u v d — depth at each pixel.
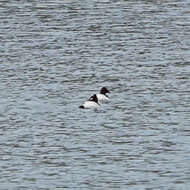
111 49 74.38
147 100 57.91
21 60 70.69
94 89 61.09
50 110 55.81
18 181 42.97
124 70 66.62
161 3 98.94
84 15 91.31
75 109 56.03
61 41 78.31
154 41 77.62
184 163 45.06
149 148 47.69
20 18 90.06
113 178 43.09
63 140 49.44
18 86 62.03
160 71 66.12
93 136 50.12
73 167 44.88
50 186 42.19
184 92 59.81
